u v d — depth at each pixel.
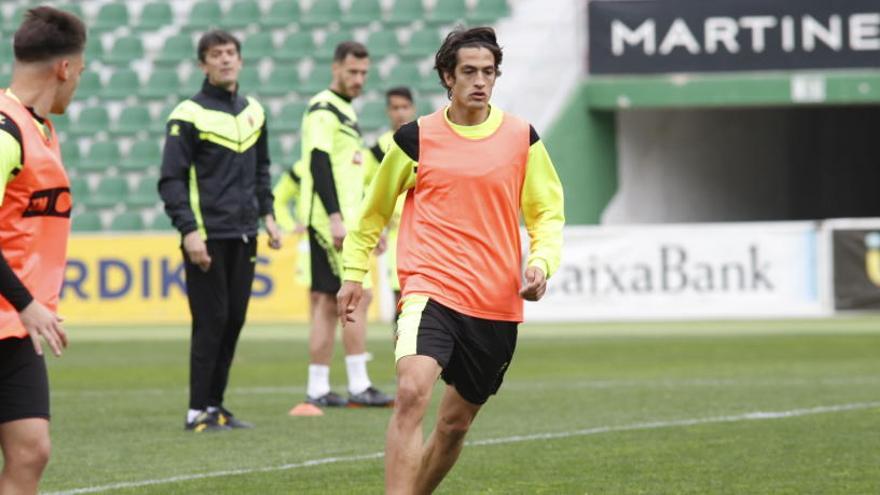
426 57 79.19
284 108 78.56
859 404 30.88
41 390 14.36
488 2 79.25
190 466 22.69
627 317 64.38
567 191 74.44
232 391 35.91
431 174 16.78
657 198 80.12
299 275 38.38
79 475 21.81
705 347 49.16
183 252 26.98
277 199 38.50
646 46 73.31
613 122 76.56
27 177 14.21
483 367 16.78
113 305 66.81
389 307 65.62
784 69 72.19
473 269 16.61
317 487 20.52
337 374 41.03
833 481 20.73
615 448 24.38
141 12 84.38
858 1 71.31
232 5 83.50
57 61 14.55
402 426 15.98
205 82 27.33
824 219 99.81
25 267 14.32
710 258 63.84
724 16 72.56
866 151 101.69
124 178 78.06
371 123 77.31
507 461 22.94
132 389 36.78
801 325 59.28
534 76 75.62
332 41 81.12
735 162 89.00
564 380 37.69
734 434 26.08
